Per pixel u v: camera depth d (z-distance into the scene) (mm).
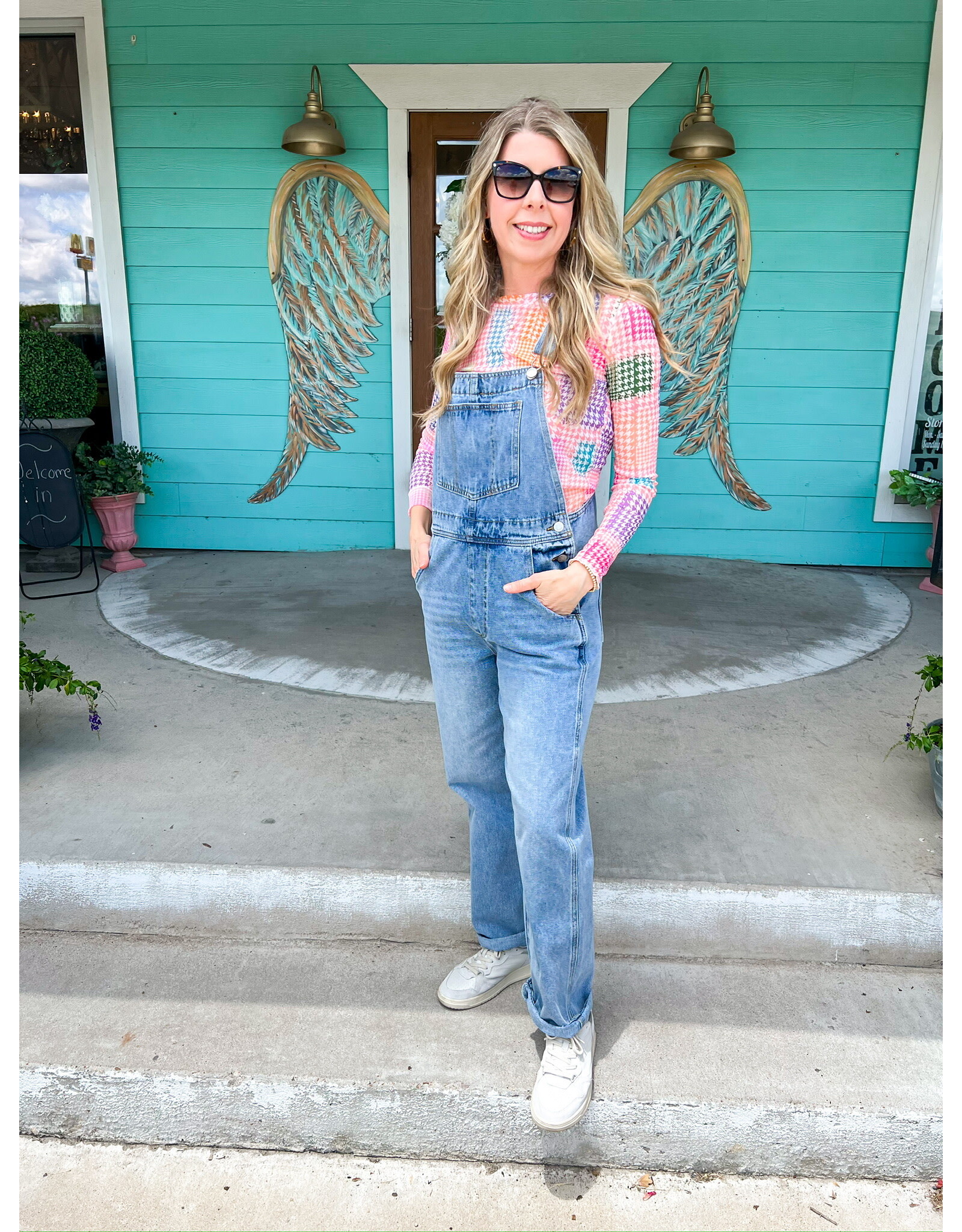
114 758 2627
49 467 4566
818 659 3557
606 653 3590
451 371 1509
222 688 3195
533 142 1378
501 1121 1679
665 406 5043
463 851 2145
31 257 5043
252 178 4848
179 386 5148
